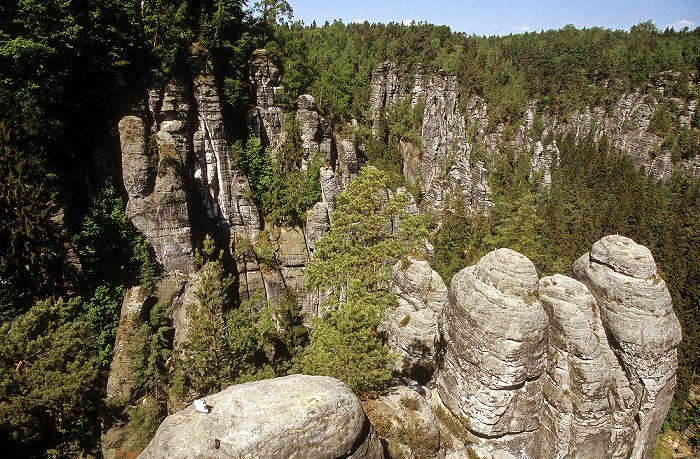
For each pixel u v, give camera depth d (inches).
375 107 5211.6
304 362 1023.0
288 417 528.1
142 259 1364.4
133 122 1333.7
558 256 2935.5
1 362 820.0
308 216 1680.6
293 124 1734.7
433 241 3378.4
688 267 2662.4
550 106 6245.1
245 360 1272.1
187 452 502.9
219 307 1232.8
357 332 925.2
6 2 1153.4
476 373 1023.6
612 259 1126.4
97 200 1305.4
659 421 1130.7
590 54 6894.7
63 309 957.2
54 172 1197.1
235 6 1562.5
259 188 1673.2
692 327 2229.3
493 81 6018.7
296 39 1881.2
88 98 1270.9
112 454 1177.4
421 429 944.3
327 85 2001.7
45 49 1147.3
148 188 1368.1
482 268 1055.0
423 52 5251.0
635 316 1069.1
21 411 788.0
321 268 1044.5
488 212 4313.5
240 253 1600.6
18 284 1111.6
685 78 6225.4
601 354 1000.2
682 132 5792.3
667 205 4205.2
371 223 1024.9
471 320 1022.4
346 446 551.2
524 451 1051.3
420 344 1320.1
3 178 1080.8
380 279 1040.8
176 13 1418.6
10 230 1075.3
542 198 4640.8
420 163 4781.0
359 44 5669.3
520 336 966.4
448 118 5088.6
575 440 1006.4
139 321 1289.4
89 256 1275.8
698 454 1999.3
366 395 1002.7
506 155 5354.3
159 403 1224.8
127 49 1327.5
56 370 856.3
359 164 2148.1
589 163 5137.8
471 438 1050.1
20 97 1139.3
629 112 6264.8
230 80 1568.7
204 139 1507.1
